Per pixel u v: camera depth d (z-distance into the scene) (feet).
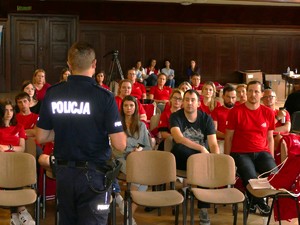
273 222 15.28
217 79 49.32
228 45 49.19
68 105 8.87
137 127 15.88
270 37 49.85
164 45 48.01
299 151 15.01
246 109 16.42
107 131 8.96
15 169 13.82
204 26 48.44
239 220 15.61
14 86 44.73
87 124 8.84
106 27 46.60
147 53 47.75
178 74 48.55
